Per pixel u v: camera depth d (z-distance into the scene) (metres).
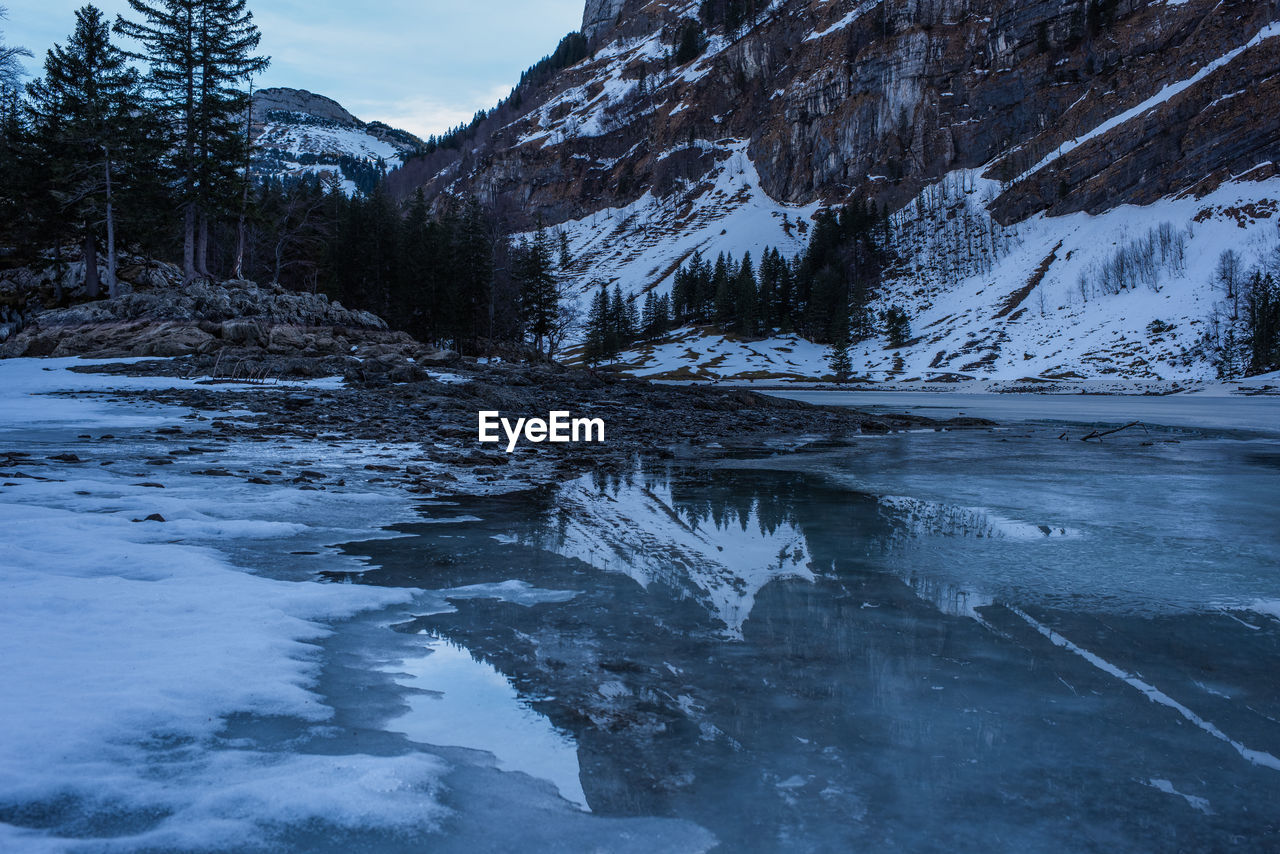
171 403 19.41
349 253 64.81
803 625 4.48
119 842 1.94
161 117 43.72
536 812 2.31
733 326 142.50
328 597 4.61
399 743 2.74
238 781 2.33
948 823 2.36
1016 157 181.75
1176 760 2.83
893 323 129.62
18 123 41.78
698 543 6.82
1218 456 16.73
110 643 3.44
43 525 5.88
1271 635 4.41
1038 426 28.30
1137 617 4.74
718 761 2.75
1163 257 128.25
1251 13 161.75
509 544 6.51
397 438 14.89
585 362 119.88
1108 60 183.00
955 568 6.03
